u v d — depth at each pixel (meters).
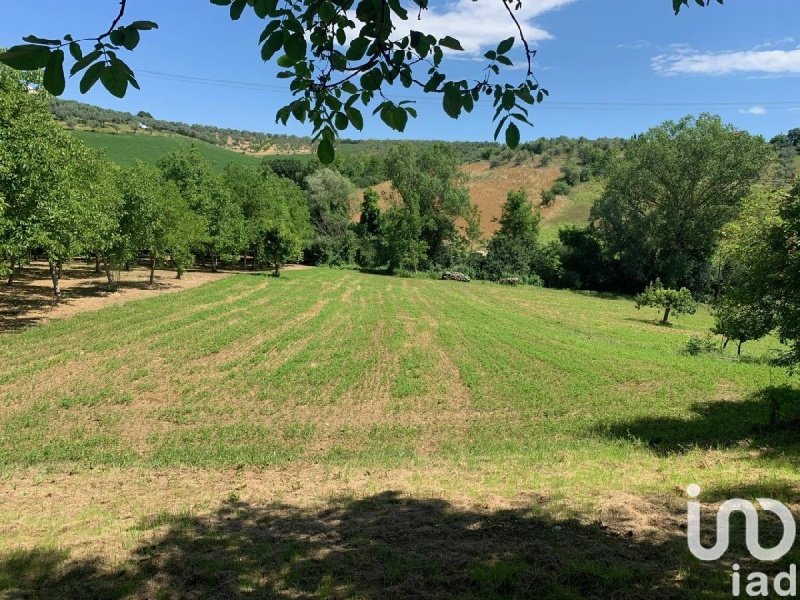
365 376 16.91
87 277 36.06
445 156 67.50
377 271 62.53
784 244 11.04
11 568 5.16
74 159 23.69
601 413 13.91
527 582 4.59
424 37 2.76
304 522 6.44
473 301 40.78
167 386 14.80
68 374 15.20
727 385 17.14
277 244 46.19
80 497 7.65
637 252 53.75
